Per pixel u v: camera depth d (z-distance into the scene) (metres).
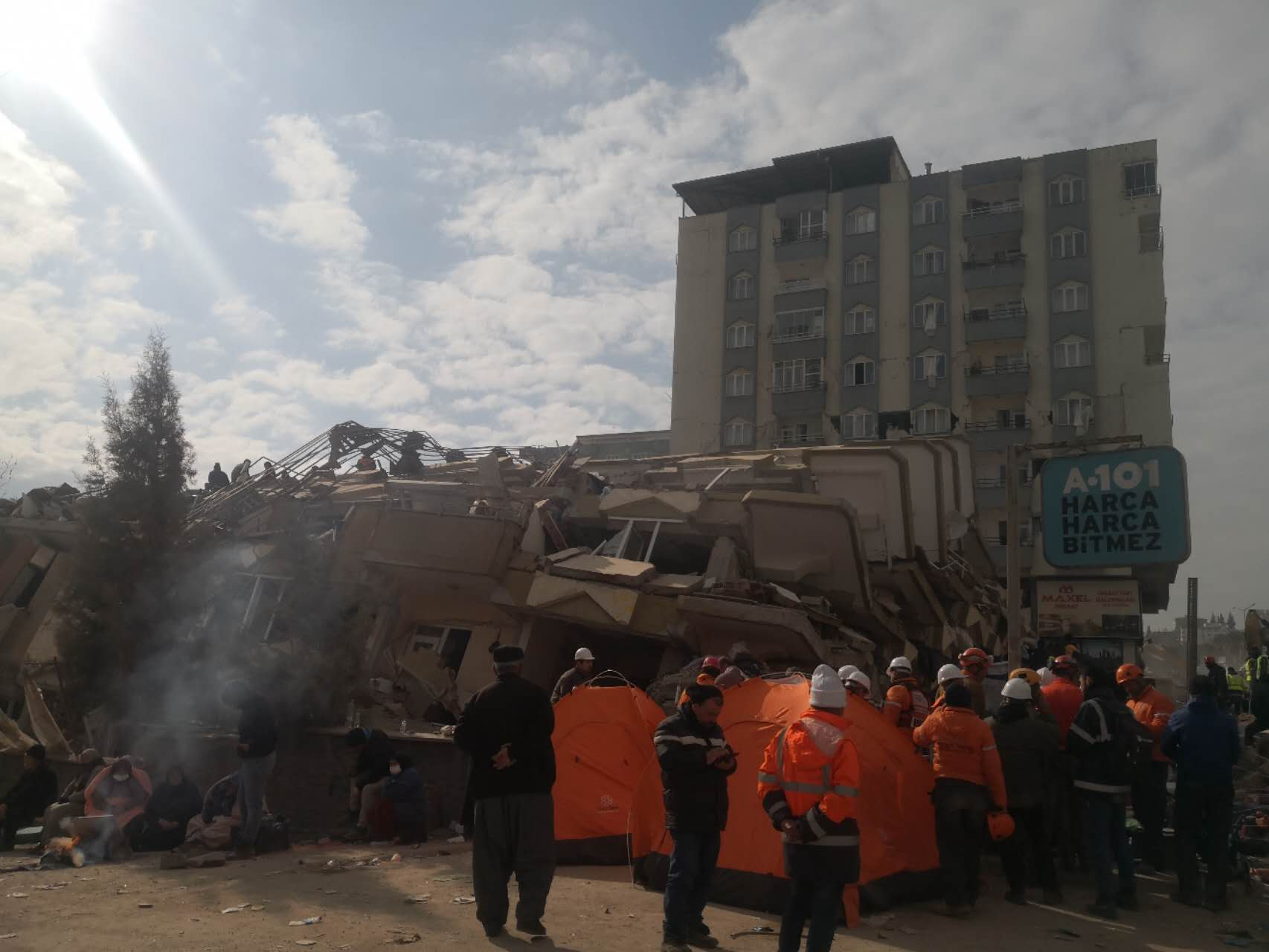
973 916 8.12
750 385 57.69
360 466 25.09
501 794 6.86
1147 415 49.88
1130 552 13.16
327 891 8.22
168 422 14.83
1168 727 9.05
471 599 17.83
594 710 10.29
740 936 7.13
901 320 55.00
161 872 9.53
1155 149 52.28
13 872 9.70
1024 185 54.03
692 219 60.94
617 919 7.45
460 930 6.91
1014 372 51.56
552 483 22.11
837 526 17.88
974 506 29.77
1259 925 8.12
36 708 16.28
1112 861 8.57
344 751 13.55
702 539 18.83
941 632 24.06
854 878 5.68
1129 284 51.34
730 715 8.81
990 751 8.20
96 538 14.39
